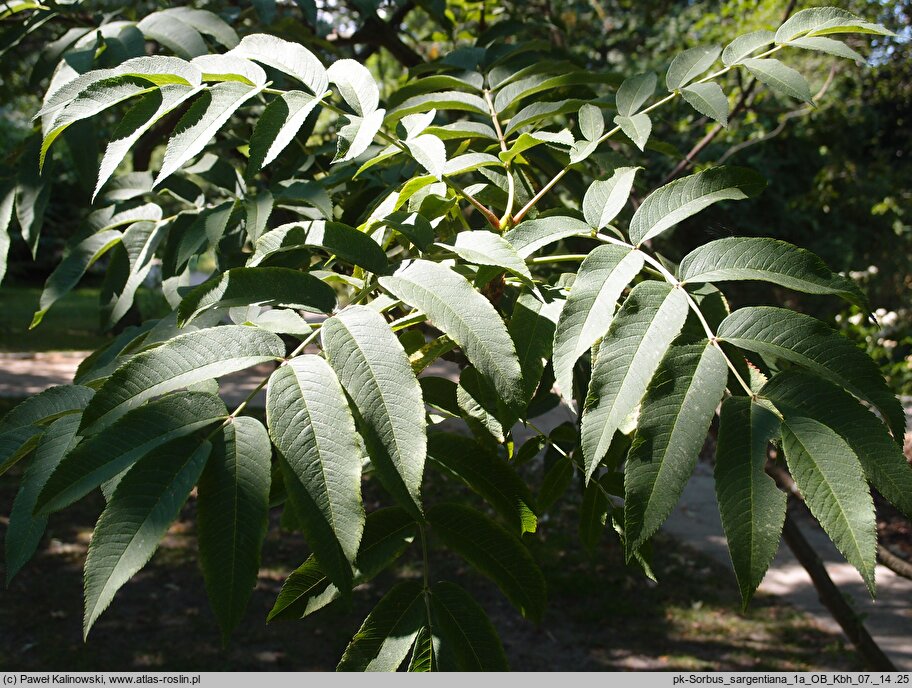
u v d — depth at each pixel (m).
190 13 1.83
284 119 1.15
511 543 1.16
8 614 5.83
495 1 3.30
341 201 1.87
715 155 7.52
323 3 3.14
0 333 16.89
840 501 0.81
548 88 1.77
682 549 7.55
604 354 0.95
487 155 1.36
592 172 1.99
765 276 1.01
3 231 1.76
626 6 7.81
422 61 3.02
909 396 7.89
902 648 5.75
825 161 9.10
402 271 1.08
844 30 1.39
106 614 5.92
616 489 1.41
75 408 1.08
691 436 0.88
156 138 2.38
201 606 6.10
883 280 10.21
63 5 2.06
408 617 1.08
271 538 7.29
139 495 0.84
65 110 1.12
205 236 1.56
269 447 0.89
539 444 1.53
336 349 0.93
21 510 0.97
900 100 8.84
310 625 5.88
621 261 1.08
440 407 1.28
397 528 1.15
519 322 1.20
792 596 6.64
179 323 1.04
